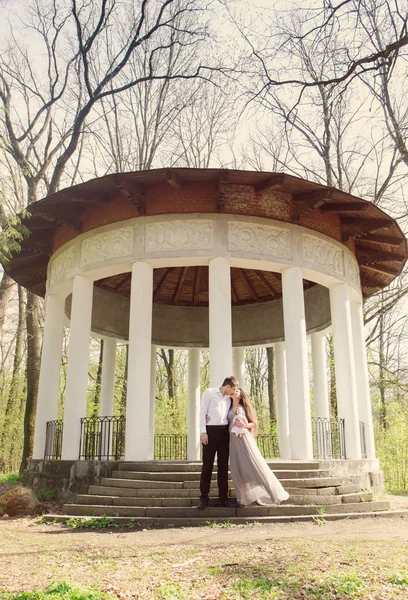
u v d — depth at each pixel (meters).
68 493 10.12
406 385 23.84
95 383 27.61
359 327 14.30
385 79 8.32
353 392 12.28
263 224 11.76
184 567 4.88
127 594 4.02
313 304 15.69
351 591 3.96
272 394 27.95
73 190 11.53
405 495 14.09
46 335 13.61
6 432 26.12
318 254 12.45
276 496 8.18
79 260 12.43
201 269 16.55
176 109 22.97
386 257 14.34
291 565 4.80
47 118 21.31
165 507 8.18
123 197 12.10
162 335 17.67
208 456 8.20
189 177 11.34
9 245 9.81
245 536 6.53
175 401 28.55
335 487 9.12
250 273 16.55
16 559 5.37
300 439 10.92
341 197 11.82
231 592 4.06
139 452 10.38
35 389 17.58
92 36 18.09
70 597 3.75
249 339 17.44
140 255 11.46
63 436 11.34
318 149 22.08
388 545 5.70
